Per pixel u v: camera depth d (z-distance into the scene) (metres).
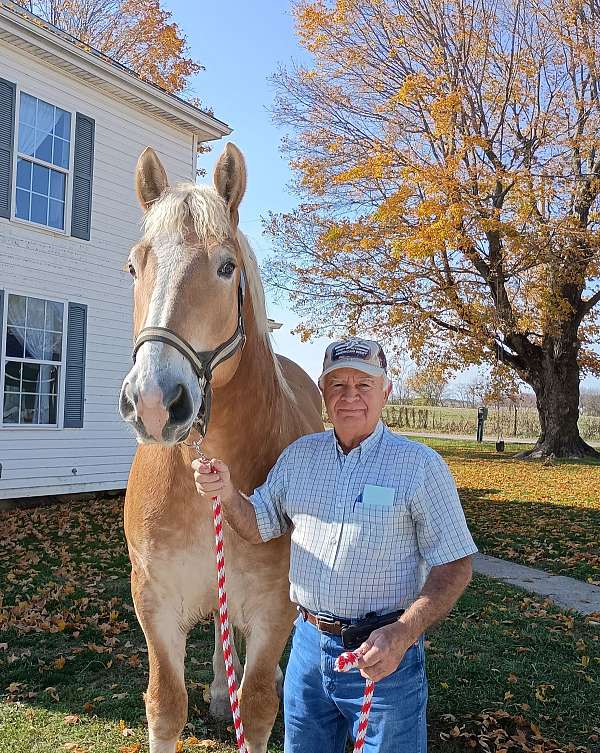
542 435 21.97
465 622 5.31
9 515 9.91
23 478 10.52
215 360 2.26
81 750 3.33
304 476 2.31
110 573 6.72
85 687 4.06
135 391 1.95
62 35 11.34
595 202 20.75
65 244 11.21
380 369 2.22
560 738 3.56
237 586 2.70
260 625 2.74
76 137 11.26
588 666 4.49
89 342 11.62
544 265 20.14
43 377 10.98
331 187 21.03
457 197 18.25
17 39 10.11
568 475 16.23
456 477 15.87
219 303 2.22
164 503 2.61
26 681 4.13
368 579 2.12
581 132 19.75
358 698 2.13
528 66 19.23
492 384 23.45
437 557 2.11
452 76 19.73
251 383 2.71
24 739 3.44
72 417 11.27
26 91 10.50
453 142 19.11
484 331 20.75
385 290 20.66
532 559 7.60
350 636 2.10
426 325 21.27
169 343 2.03
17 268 10.49
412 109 19.75
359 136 21.17
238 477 2.75
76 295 11.40
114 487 12.02
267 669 2.72
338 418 2.24
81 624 5.10
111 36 24.02
